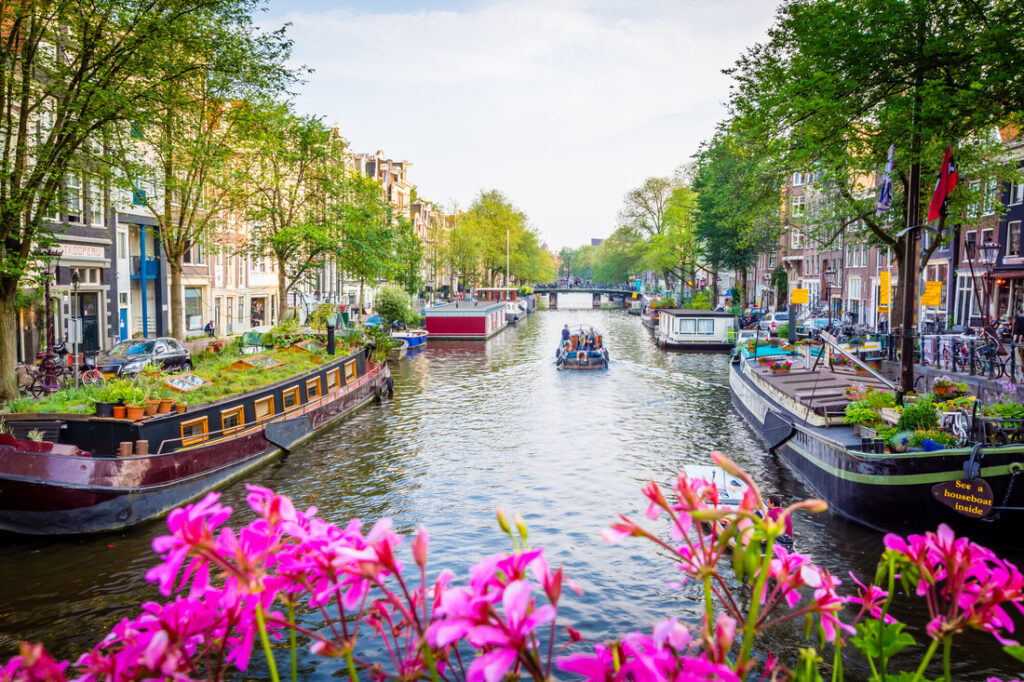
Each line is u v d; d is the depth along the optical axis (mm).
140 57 17656
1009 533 11312
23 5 15367
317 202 33375
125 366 22594
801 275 64938
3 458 12242
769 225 27469
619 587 11070
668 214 66062
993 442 11695
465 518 14320
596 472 17719
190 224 25375
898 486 12062
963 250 33688
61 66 17094
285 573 1663
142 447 13633
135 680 1547
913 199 15156
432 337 57281
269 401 19266
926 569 1889
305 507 14984
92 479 12672
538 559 1485
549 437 21719
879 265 46531
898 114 15469
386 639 1726
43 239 16328
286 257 33531
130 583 11016
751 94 18953
